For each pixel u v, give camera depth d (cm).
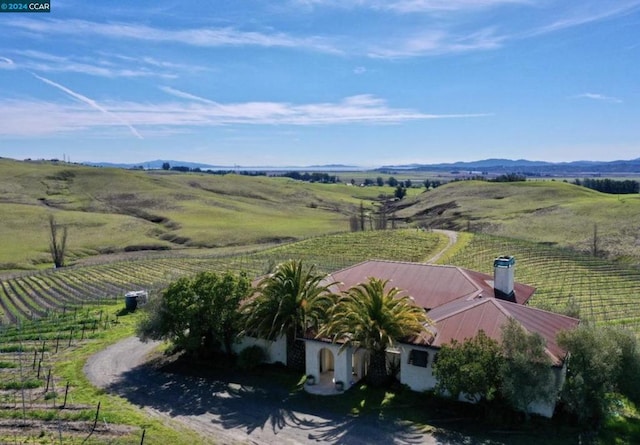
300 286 3447
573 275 7275
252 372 3500
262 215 17750
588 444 2473
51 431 2567
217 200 19275
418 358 3023
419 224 16725
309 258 8919
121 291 6788
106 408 2917
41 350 4072
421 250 9138
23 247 11262
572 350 2683
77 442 2438
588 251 9844
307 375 3303
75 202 16838
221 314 3512
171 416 2855
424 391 3012
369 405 2945
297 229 14862
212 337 3744
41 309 5941
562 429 2595
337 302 3356
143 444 2441
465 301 3462
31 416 2742
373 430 2661
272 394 3150
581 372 2612
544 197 17825
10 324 5069
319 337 3238
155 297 3784
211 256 9650
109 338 4412
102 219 14362
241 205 19400
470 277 4003
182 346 3712
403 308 3123
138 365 3712
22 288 7300
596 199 15975
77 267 8912
